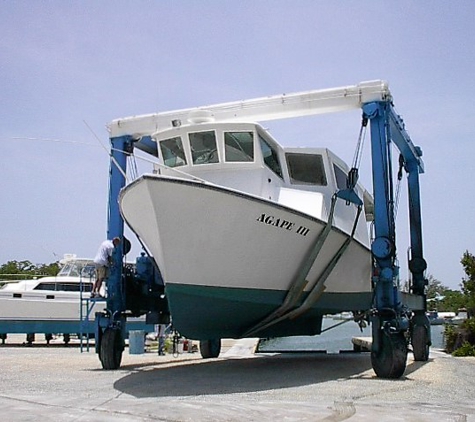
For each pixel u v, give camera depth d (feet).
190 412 20.06
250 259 30.96
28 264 157.07
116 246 38.22
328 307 38.06
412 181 50.21
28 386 28.12
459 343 56.03
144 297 40.55
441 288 216.54
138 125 39.70
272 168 36.01
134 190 29.09
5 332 73.72
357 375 32.96
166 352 59.93
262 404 21.76
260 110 36.42
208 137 34.37
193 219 28.78
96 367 38.32
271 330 38.99
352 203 38.70
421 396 24.47
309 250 33.35
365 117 34.32
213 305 31.48
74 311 75.66
